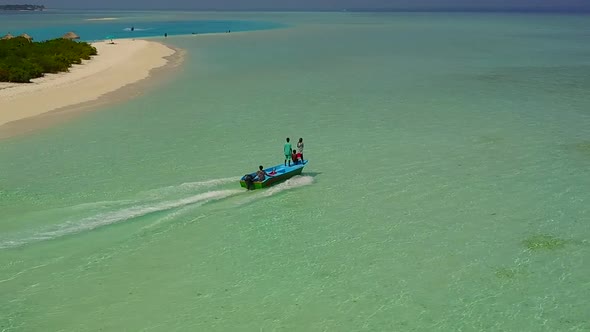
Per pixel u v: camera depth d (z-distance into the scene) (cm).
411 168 2492
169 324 1388
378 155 2670
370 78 4884
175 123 3250
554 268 1645
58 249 1723
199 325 1387
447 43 8425
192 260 1692
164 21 18650
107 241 1786
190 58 6372
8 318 1395
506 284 1564
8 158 2567
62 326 1371
